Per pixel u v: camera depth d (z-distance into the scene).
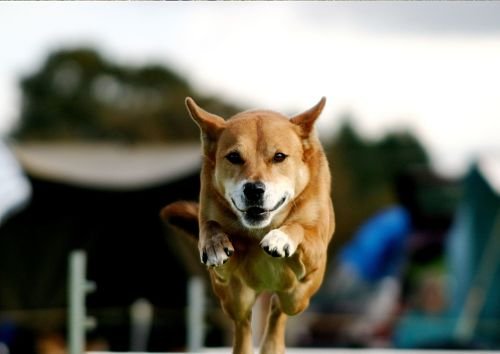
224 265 7.21
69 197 19.48
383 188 33.09
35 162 19.28
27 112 45.78
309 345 20.16
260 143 7.13
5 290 19.22
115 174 19.55
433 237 19.48
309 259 7.14
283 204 7.11
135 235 19.70
